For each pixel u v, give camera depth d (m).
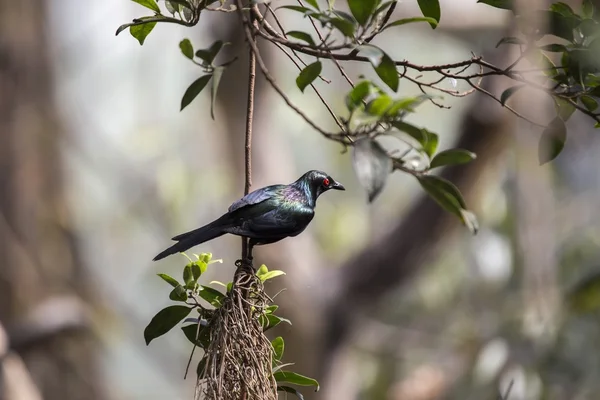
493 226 14.48
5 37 16.25
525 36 5.02
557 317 11.91
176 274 19.00
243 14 4.74
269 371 4.90
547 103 9.86
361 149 3.94
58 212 16.64
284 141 14.79
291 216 5.34
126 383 23.56
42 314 14.13
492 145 13.05
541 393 12.06
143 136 19.39
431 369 15.71
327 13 4.43
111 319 16.97
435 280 16.06
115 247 21.05
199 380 4.83
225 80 13.72
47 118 16.70
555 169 14.78
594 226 14.38
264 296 5.00
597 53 4.82
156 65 19.75
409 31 16.08
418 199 14.22
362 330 15.23
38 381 15.37
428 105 19.00
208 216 17.47
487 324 13.91
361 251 14.48
